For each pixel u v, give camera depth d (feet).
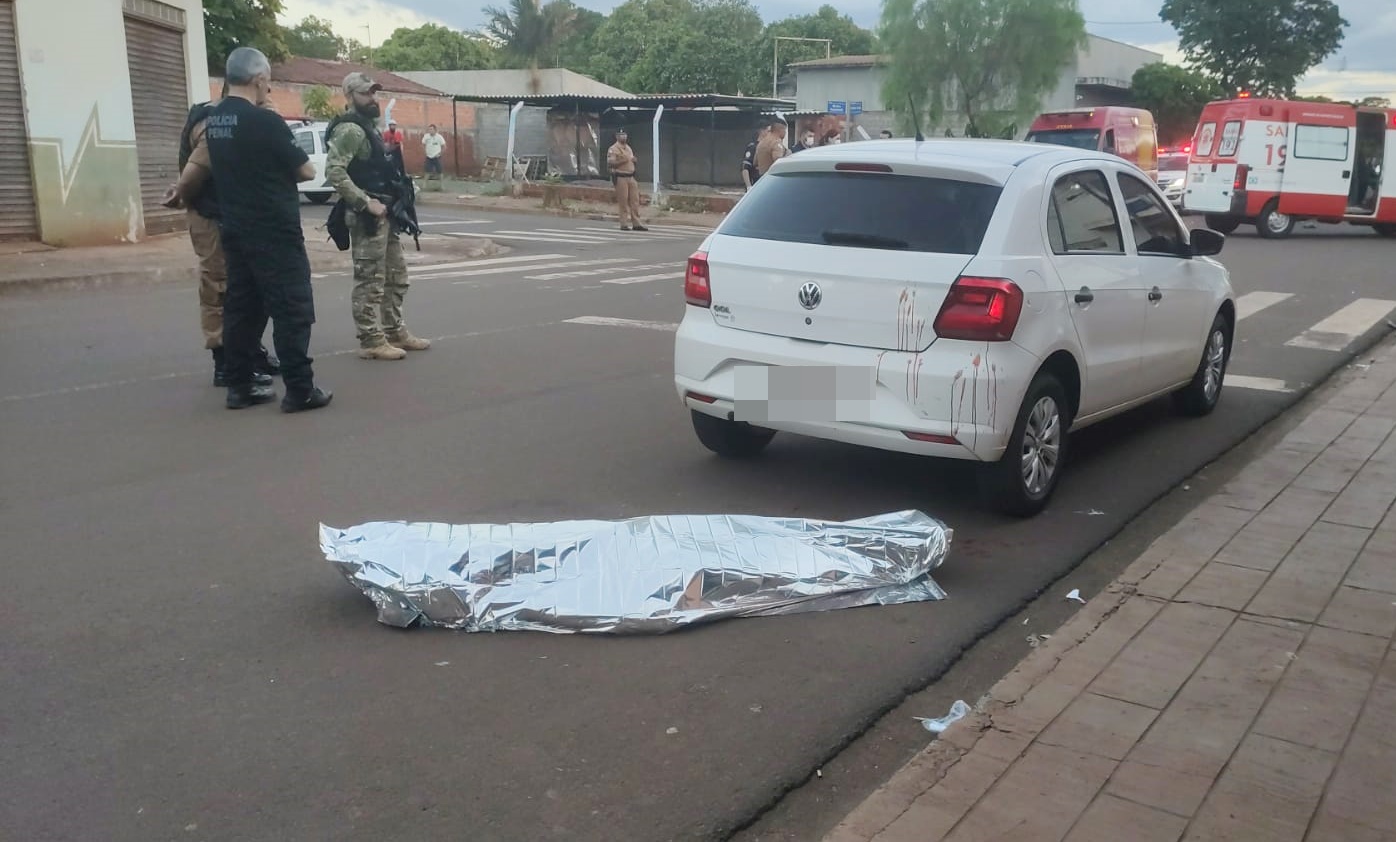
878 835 10.52
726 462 22.25
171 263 48.57
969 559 17.58
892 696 13.24
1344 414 26.76
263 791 11.07
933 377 17.48
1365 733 12.25
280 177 24.23
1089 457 23.35
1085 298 19.65
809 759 11.87
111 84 52.95
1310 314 41.68
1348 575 16.65
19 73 50.01
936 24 139.95
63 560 16.69
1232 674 13.60
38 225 51.78
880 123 158.81
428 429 24.21
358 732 12.17
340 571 15.06
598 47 269.44
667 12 265.13
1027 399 18.40
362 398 26.91
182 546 17.34
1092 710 12.79
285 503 19.36
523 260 57.36
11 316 37.70
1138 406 23.81
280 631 14.53
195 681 13.20
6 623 14.58
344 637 14.40
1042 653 14.25
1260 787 11.22
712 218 90.74
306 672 13.47
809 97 185.26
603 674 13.57
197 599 15.44
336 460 21.88
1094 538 18.58
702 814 10.88
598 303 42.52
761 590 15.31
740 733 12.34
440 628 14.70
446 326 36.96
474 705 12.78
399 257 31.81
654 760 11.76
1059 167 20.01
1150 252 22.85
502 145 153.07
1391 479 21.45
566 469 21.61
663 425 24.97
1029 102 139.74
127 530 17.95
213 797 10.95
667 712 12.73
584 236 72.90
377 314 31.22
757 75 247.91
